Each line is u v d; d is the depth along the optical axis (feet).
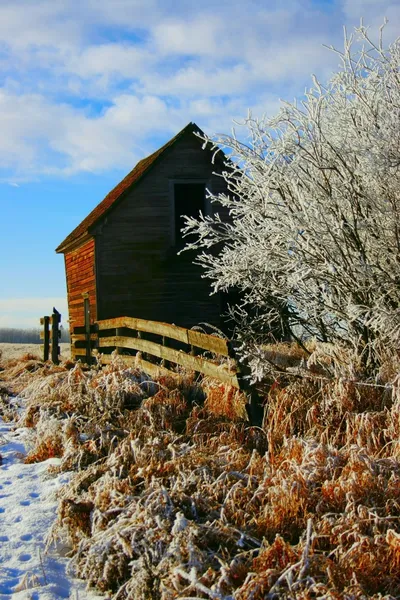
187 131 57.00
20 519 17.33
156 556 13.43
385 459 17.10
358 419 20.53
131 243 56.85
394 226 24.27
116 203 56.03
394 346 23.44
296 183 24.95
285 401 22.89
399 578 12.78
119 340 41.37
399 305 24.54
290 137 24.77
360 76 25.43
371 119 24.73
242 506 16.01
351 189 24.16
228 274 26.68
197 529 13.98
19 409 32.99
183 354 29.96
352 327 25.59
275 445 20.80
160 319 57.00
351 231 24.38
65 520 15.79
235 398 24.63
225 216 58.29
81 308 65.41
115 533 14.15
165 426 23.95
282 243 25.67
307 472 16.58
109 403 26.13
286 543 13.34
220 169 58.34
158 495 15.52
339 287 25.16
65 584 13.88
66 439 23.24
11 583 13.70
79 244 64.23
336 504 15.46
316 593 11.73
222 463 18.62
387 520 14.25
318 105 24.91
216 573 12.67
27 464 23.16
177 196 64.69
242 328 30.96
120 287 56.54
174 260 57.21
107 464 18.89
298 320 27.68
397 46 25.26
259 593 11.93
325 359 25.67
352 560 12.96
